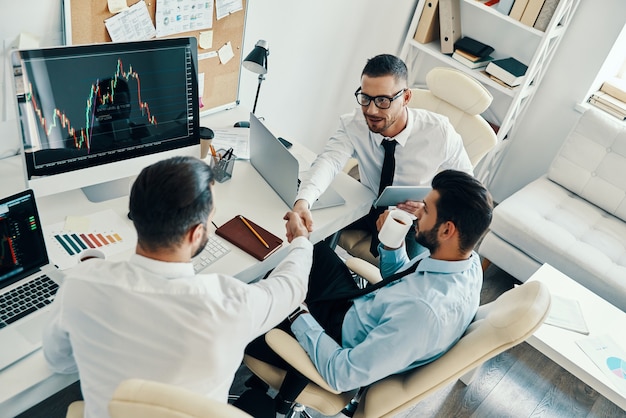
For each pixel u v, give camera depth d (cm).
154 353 92
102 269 95
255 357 156
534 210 284
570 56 307
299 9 252
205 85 218
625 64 321
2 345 117
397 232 167
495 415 219
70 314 94
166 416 78
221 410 80
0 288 127
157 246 96
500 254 283
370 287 154
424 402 217
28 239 130
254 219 172
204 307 95
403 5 316
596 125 290
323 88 305
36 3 155
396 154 204
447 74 232
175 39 154
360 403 153
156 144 164
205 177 98
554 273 245
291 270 127
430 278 138
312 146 332
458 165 213
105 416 97
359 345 134
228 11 208
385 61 175
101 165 154
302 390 147
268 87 267
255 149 191
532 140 339
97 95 145
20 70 130
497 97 332
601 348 207
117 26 175
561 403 232
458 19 322
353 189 205
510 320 122
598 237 276
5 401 110
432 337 128
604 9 287
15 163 169
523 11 286
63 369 115
